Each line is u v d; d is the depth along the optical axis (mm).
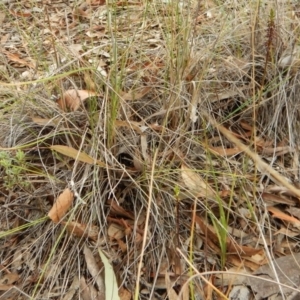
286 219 624
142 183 636
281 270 567
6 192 671
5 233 583
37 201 647
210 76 749
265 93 717
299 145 717
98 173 641
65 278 587
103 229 616
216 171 647
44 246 614
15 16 998
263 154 705
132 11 914
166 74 716
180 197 626
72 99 686
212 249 600
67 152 615
